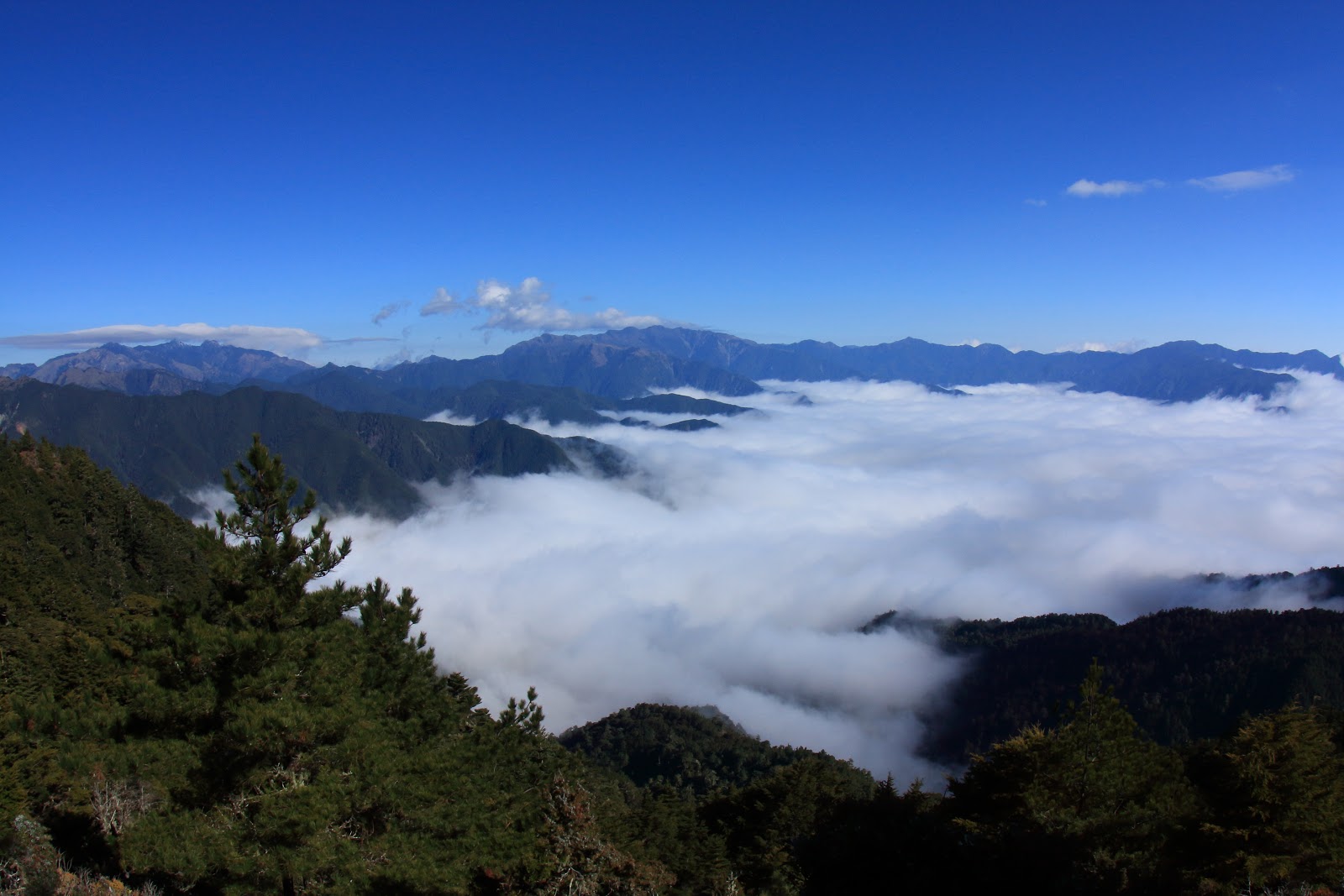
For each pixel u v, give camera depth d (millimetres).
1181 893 13891
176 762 11570
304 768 12328
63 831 12883
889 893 15609
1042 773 19156
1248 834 15758
